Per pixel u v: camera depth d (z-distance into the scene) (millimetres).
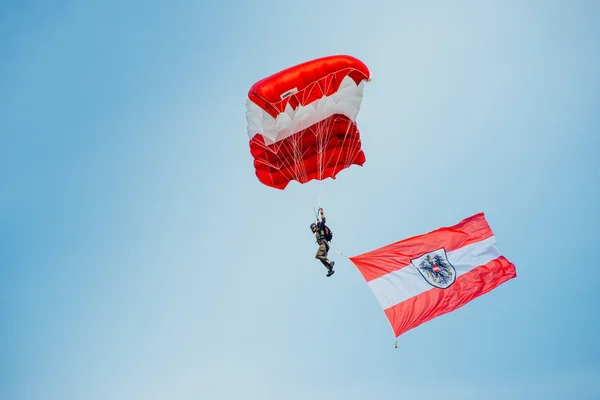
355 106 18266
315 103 17766
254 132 17969
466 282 18000
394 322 17234
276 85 16375
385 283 17750
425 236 18641
